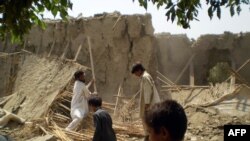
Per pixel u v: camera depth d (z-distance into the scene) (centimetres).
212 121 1156
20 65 1603
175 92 1415
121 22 1488
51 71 1455
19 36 373
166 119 202
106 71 1484
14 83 1627
